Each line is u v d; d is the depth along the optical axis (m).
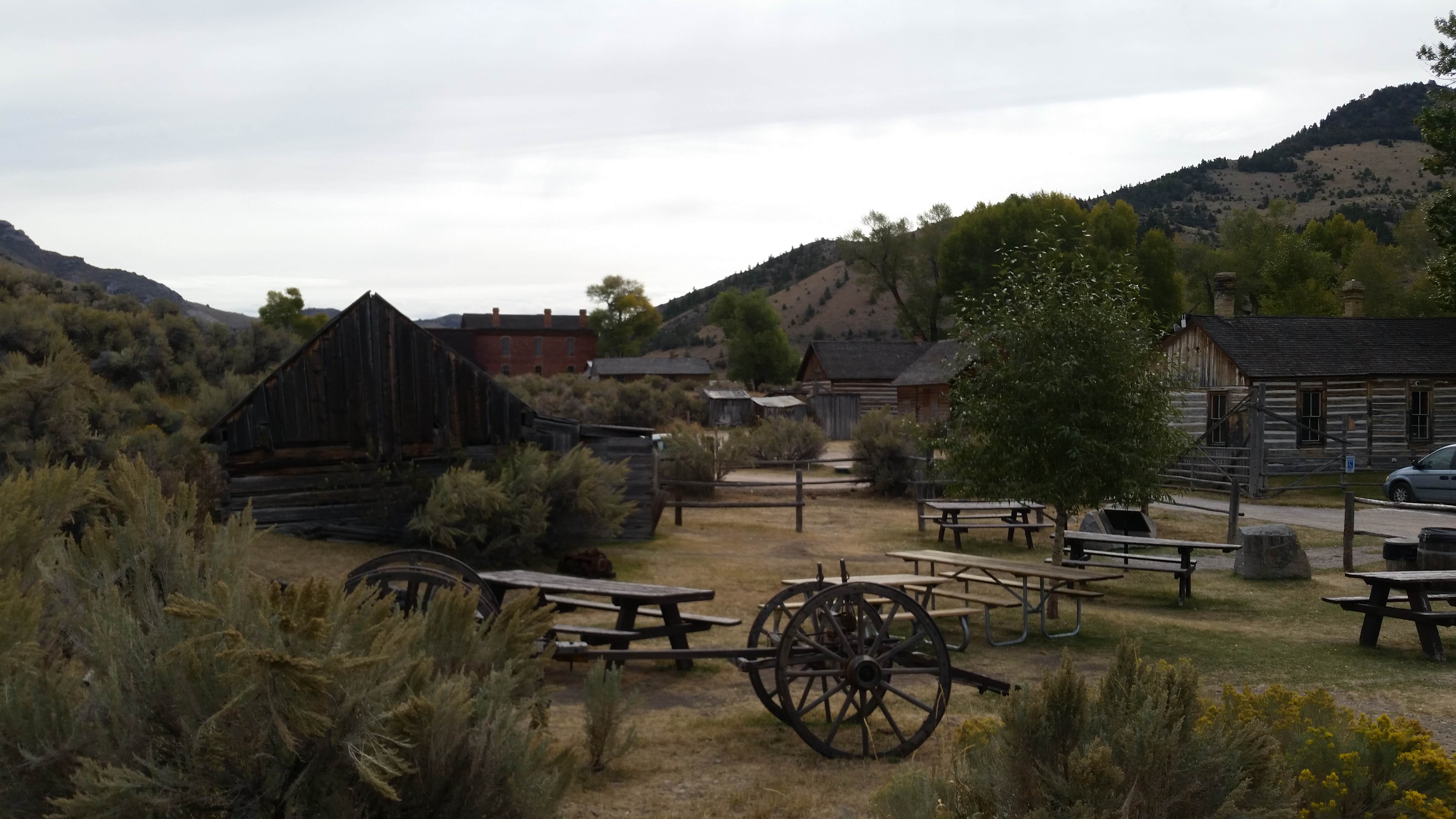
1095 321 11.48
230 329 39.22
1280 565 15.56
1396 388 30.98
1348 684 8.97
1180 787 3.93
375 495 14.67
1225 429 30.92
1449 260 36.00
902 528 21.14
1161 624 12.05
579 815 5.70
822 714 8.10
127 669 3.90
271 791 3.88
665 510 22.53
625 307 130.62
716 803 5.94
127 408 21.38
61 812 3.71
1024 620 11.05
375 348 15.03
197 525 10.58
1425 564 13.84
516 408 16.05
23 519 5.64
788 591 7.93
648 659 8.43
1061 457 11.72
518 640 5.77
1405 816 4.26
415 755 4.14
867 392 59.81
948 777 4.62
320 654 4.02
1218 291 34.09
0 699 3.82
